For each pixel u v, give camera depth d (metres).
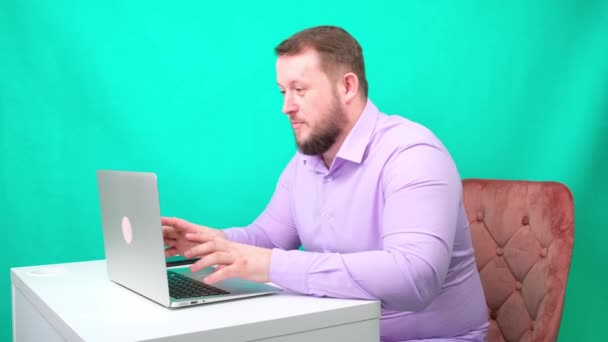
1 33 1.77
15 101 1.80
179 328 0.99
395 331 1.42
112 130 1.91
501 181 1.79
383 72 2.20
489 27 2.33
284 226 1.71
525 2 2.36
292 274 1.20
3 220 1.80
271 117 2.12
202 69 2.00
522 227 1.70
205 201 2.03
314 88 1.39
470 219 1.81
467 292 1.47
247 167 2.09
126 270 1.27
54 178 1.85
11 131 1.80
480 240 1.79
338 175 1.47
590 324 2.33
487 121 2.34
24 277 1.42
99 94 1.89
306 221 1.55
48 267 1.54
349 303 1.16
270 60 2.10
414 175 1.30
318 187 1.52
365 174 1.42
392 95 2.22
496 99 2.35
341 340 1.13
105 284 1.34
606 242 2.36
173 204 1.98
